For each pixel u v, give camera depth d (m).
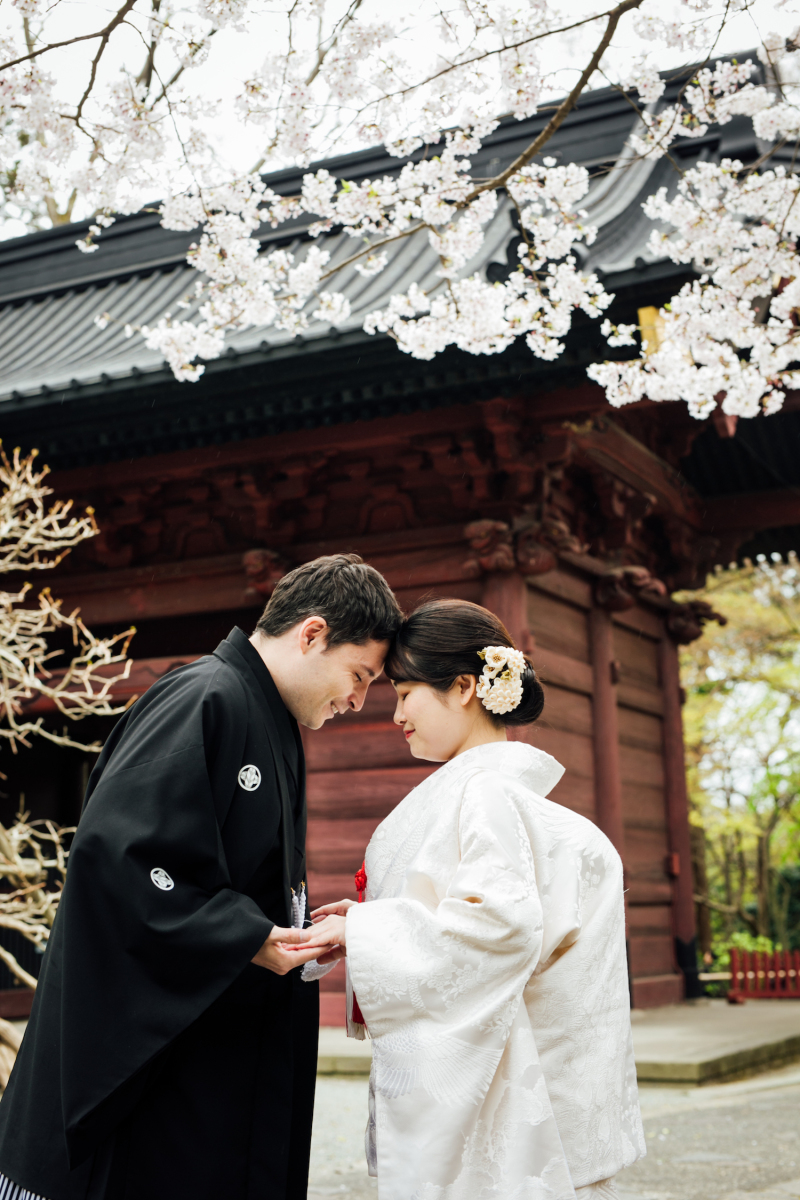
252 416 7.43
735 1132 5.04
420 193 4.48
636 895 9.16
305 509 8.39
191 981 1.83
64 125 3.99
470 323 4.82
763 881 17.38
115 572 8.82
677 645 10.42
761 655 16.86
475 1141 1.82
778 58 4.35
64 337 10.45
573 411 7.16
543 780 2.12
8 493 6.05
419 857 2.02
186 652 8.83
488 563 7.37
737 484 10.63
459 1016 1.85
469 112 4.13
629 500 8.80
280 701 2.17
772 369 5.06
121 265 11.77
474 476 7.56
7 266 12.34
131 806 1.89
